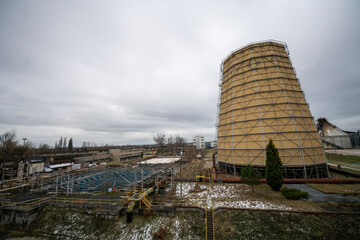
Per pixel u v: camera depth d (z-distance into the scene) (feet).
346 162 157.07
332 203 65.00
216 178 107.65
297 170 101.35
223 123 139.33
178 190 94.53
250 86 127.85
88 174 160.66
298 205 65.51
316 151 106.63
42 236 68.44
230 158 122.62
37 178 132.77
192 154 284.82
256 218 60.64
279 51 136.67
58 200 85.71
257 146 110.93
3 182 130.11
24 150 201.98
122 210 72.13
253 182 80.18
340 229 53.06
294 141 105.29
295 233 53.83
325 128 265.13
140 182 119.14
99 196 91.35
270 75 125.49
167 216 66.64
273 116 112.47
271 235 54.44
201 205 70.95
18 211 77.10
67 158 256.32
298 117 111.34
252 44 142.51
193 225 61.72
